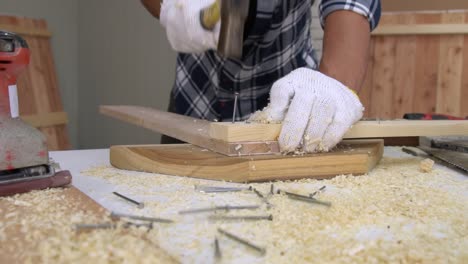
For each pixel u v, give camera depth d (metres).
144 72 2.91
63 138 3.15
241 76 1.47
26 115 2.79
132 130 3.04
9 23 2.80
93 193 0.84
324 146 0.99
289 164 0.93
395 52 2.76
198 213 0.70
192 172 0.97
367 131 1.05
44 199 0.76
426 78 2.73
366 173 1.00
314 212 0.71
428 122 1.12
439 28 2.65
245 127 0.95
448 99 2.71
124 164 1.06
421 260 0.53
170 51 2.63
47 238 0.56
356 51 1.15
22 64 0.84
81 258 0.50
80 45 3.55
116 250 0.51
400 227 0.66
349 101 1.00
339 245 0.58
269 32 1.39
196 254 0.55
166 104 2.71
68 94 3.58
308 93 0.96
